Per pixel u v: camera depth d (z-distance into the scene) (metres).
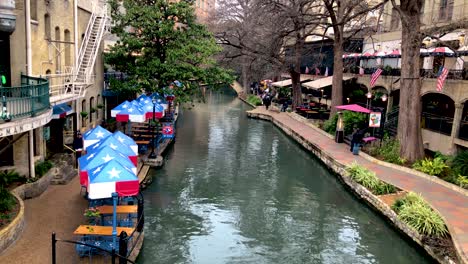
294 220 15.84
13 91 13.20
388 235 14.70
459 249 11.73
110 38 31.31
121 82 26.38
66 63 20.84
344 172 20.42
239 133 34.62
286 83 48.38
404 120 21.81
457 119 21.81
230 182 20.33
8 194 12.85
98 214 11.73
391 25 34.16
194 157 25.03
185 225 14.80
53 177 16.50
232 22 39.59
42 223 12.58
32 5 16.55
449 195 16.62
